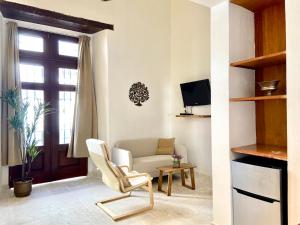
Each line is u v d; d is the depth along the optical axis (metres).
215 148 2.72
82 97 4.64
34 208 3.27
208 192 3.87
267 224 2.26
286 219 2.21
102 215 3.05
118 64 4.81
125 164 4.17
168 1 5.63
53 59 4.52
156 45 5.44
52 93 4.51
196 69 5.04
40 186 4.21
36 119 3.84
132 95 5.04
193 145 5.13
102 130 4.81
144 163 4.32
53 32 4.52
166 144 5.09
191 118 5.17
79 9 4.41
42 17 4.00
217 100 2.69
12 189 4.03
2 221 2.91
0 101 3.81
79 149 4.55
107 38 4.65
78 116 4.57
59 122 4.61
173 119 5.63
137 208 3.25
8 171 4.07
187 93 5.10
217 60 2.68
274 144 2.74
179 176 4.77
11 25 3.94
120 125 4.86
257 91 2.86
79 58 4.65
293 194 2.05
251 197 2.39
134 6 5.08
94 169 4.93
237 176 2.51
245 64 2.58
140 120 5.18
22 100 4.09
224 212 2.64
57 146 4.57
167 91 5.64
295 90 2.02
